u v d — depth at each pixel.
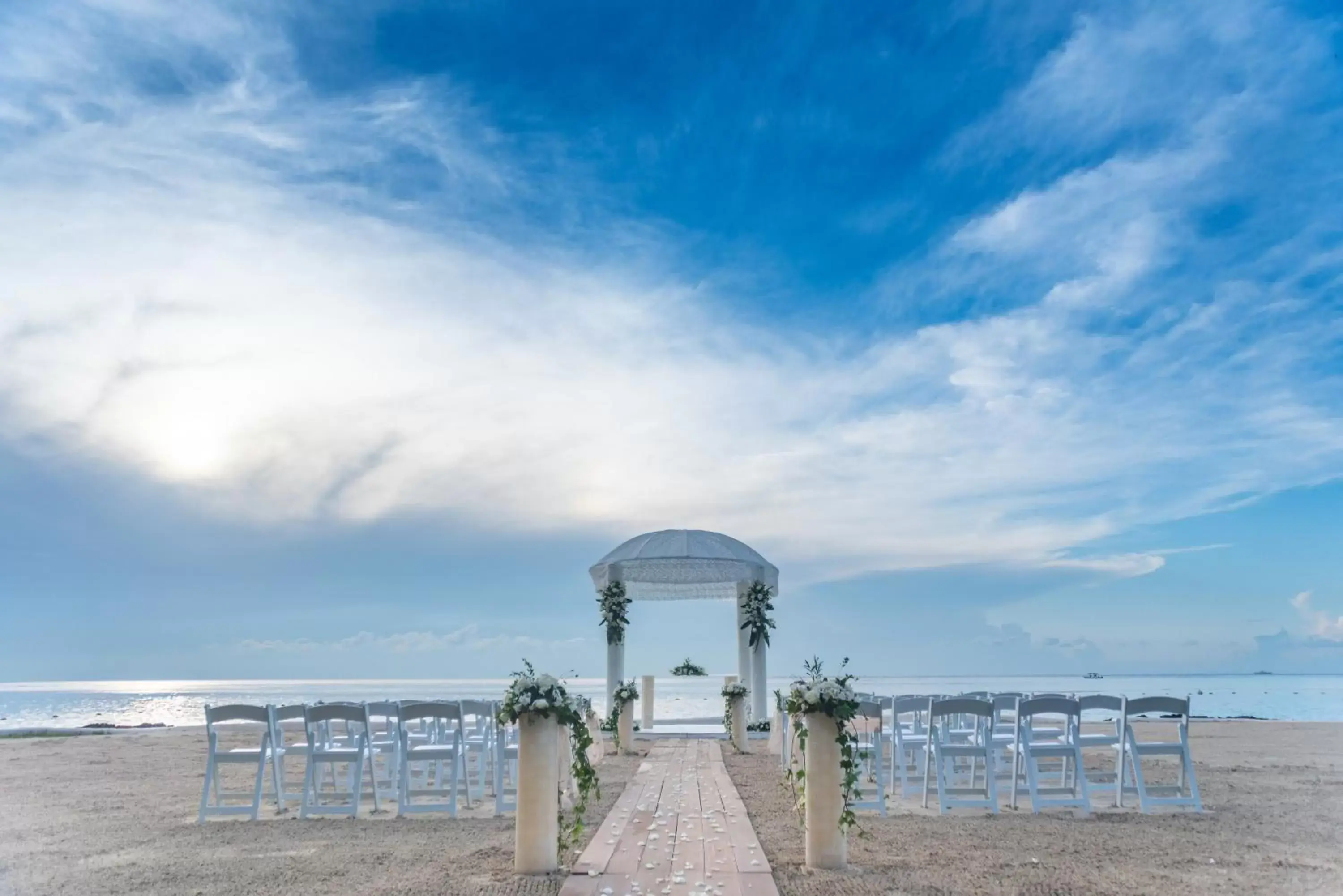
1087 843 6.45
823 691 5.75
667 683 35.56
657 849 6.25
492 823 7.60
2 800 8.95
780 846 6.43
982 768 11.00
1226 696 36.88
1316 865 5.72
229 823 7.64
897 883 5.30
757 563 16.86
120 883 5.50
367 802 8.68
